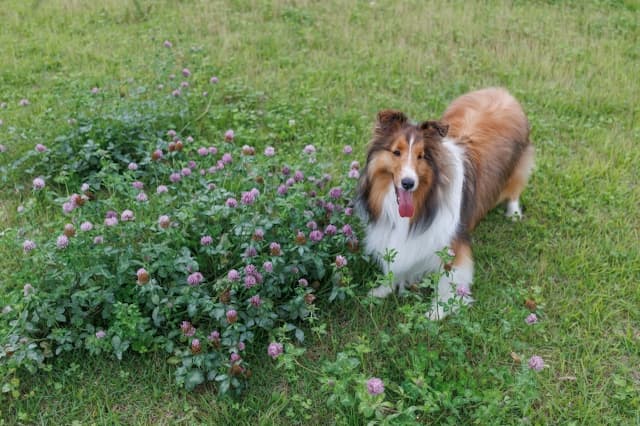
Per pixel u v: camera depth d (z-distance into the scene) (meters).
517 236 2.15
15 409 1.61
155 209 1.93
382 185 1.80
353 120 2.63
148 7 3.69
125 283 1.76
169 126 2.44
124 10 3.61
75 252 1.68
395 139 1.75
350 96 2.82
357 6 3.85
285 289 1.79
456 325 1.80
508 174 2.13
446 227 1.84
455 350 1.66
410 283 1.95
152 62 2.89
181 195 1.97
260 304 1.69
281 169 2.09
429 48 3.32
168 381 1.67
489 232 2.17
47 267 1.74
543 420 1.61
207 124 2.54
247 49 3.20
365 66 3.08
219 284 1.71
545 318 1.87
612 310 1.88
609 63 3.18
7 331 1.64
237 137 2.47
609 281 1.98
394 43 3.38
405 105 2.75
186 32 3.38
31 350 1.62
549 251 2.08
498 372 1.64
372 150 1.80
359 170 2.05
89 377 1.68
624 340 1.80
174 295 1.74
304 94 2.79
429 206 1.81
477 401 1.60
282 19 3.65
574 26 3.67
